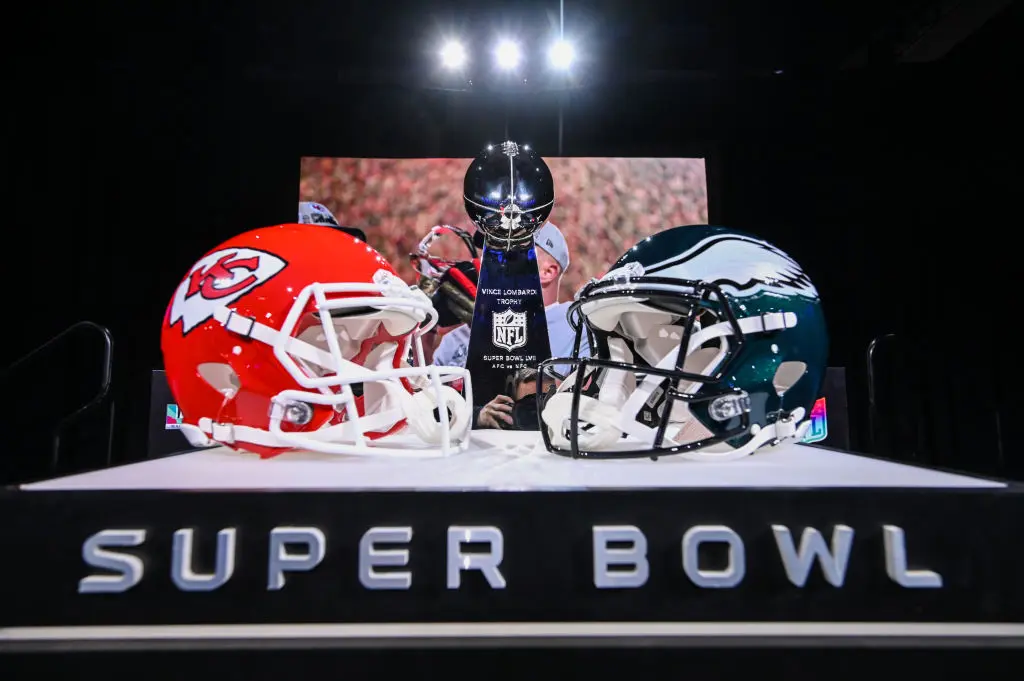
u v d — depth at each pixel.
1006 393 3.57
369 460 1.11
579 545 0.71
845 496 0.72
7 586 0.69
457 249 3.74
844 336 3.88
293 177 3.90
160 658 0.65
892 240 3.83
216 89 3.85
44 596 0.69
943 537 0.71
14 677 0.64
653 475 0.86
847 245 3.86
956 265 3.71
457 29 3.38
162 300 3.83
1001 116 3.43
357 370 1.08
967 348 3.70
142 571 0.70
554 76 3.73
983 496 0.72
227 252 1.19
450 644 0.66
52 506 0.70
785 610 0.70
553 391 1.39
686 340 1.06
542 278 3.32
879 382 3.85
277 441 1.07
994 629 0.69
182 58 3.64
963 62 3.51
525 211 2.05
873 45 3.47
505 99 3.90
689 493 0.72
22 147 3.62
